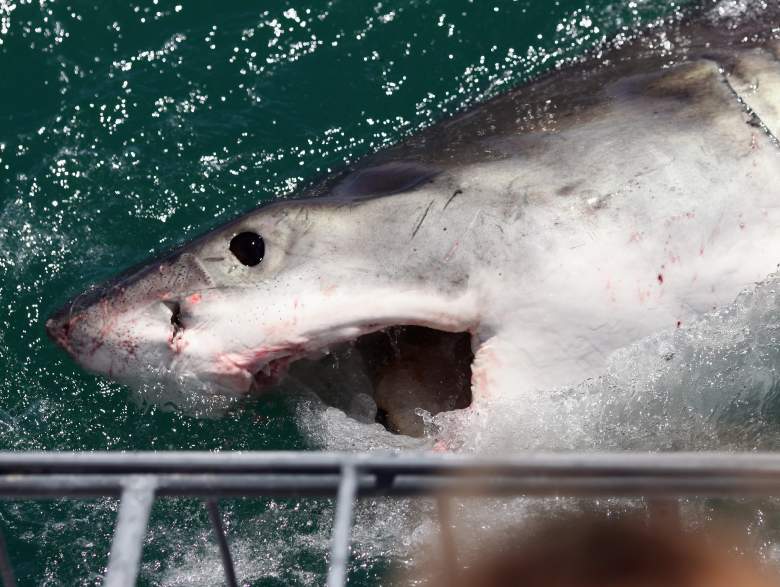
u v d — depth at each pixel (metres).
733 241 2.84
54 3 5.03
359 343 3.01
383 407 2.98
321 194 2.97
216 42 4.93
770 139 2.90
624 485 1.56
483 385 2.79
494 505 2.87
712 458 1.53
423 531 2.91
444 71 4.79
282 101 4.73
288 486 1.59
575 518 2.81
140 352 2.87
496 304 2.77
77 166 4.54
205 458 1.59
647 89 3.14
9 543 3.17
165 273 2.84
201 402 2.91
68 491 1.60
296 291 2.76
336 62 4.85
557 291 2.77
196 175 4.49
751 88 3.01
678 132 2.94
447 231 2.79
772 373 2.86
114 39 4.96
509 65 4.79
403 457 1.58
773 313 2.85
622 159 2.89
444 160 2.99
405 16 4.92
